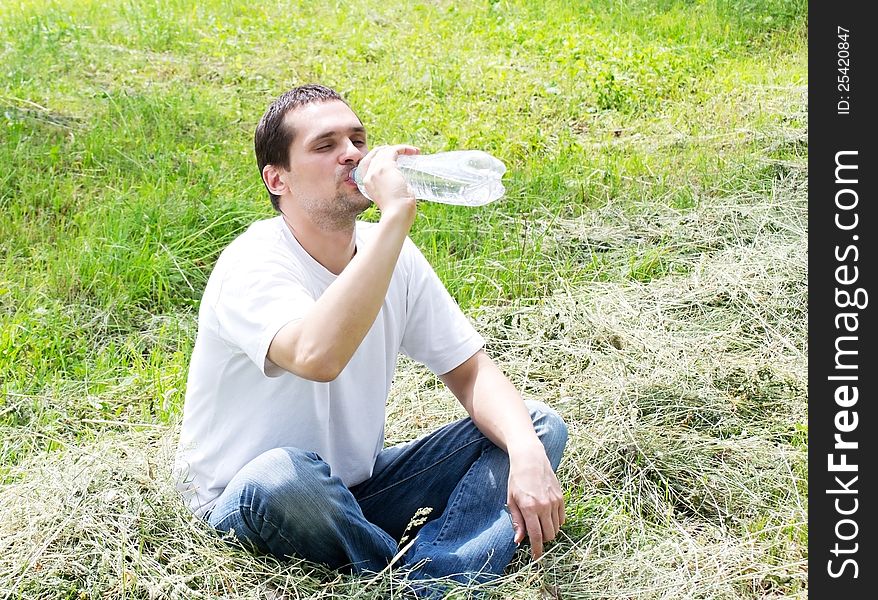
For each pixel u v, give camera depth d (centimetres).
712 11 941
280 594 265
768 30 912
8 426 367
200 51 788
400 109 698
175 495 281
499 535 276
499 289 467
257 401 271
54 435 361
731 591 286
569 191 577
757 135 646
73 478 290
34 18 805
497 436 284
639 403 376
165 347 430
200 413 278
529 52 850
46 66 709
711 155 627
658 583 288
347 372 277
